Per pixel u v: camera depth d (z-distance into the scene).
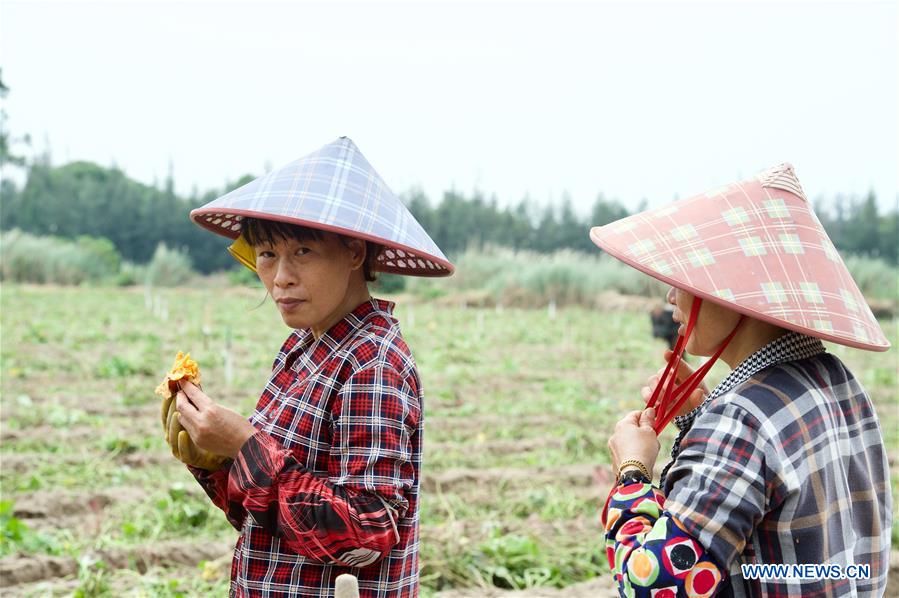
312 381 2.21
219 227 2.62
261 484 2.08
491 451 8.73
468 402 11.34
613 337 18.94
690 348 2.15
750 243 1.98
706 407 2.06
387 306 2.37
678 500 1.86
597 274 27.06
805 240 2.00
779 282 1.93
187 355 2.27
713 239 2.00
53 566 5.18
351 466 2.09
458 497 6.89
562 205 44.28
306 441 2.17
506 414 10.50
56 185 44.44
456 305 26.64
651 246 2.02
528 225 43.41
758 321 2.04
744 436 1.86
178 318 20.55
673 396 2.21
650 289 25.34
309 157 2.31
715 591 1.88
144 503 6.51
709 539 1.80
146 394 10.91
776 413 1.89
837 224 43.03
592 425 9.91
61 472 7.38
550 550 5.83
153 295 27.27
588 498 6.97
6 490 6.82
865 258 28.47
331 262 2.22
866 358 17.12
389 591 2.20
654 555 1.81
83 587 4.87
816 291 1.94
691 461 1.89
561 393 11.98
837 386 2.06
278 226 2.19
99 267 31.47
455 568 5.44
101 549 5.48
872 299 26.02
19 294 24.67
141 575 5.31
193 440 2.17
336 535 2.03
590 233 2.16
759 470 1.83
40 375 12.01
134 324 18.72
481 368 14.16
